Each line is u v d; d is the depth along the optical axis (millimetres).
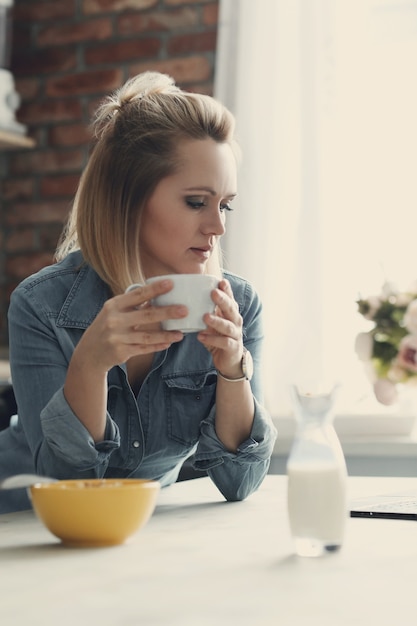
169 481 1939
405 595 897
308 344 3195
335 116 3264
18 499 1867
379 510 1403
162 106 1760
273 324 3225
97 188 1791
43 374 1698
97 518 1148
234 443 1622
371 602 870
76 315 1758
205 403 1812
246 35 3305
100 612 845
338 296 3238
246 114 3285
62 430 1498
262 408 1657
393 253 3232
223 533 1268
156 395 1794
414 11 3258
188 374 1802
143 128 1748
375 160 3252
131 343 1438
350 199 3256
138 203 1754
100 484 1247
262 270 3240
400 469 3084
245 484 1624
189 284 1419
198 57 3596
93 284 1803
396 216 3234
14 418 1979
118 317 1430
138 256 1784
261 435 1634
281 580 968
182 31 3621
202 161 1731
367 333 1791
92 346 1456
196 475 2240
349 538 1218
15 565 1065
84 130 3768
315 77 3244
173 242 1761
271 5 3289
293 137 3256
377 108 3258
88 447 1507
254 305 1934
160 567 1041
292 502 1111
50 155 3811
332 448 1121
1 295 3857
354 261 3246
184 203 1741
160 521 1382
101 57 3748
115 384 1750
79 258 1858
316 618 814
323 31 3264
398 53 3264
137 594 914
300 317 3207
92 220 1794
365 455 3113
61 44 3812
